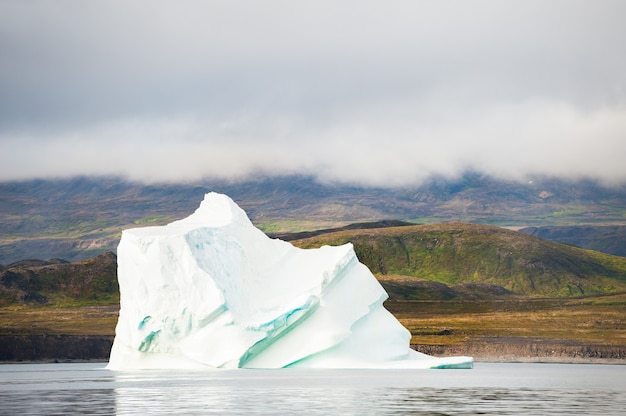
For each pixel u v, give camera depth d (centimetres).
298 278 16088
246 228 16425
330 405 10531
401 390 12594
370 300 16100
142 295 14650
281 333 15000
